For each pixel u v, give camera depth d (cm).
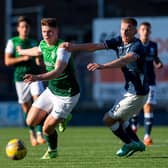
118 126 2855
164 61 5828
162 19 5881
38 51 2812
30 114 2814
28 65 3662
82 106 5900
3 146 3619
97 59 5781
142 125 5691
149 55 3834
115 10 8594
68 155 3061
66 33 8938
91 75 5894
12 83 5891
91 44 2720
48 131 2780
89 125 5797
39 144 3728
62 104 2734
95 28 6012
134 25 2705
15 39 3656
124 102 2798
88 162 2748
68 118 2878
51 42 2678
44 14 8862
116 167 2570
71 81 2725
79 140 4088
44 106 2792
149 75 3834
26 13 8619
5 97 5881
